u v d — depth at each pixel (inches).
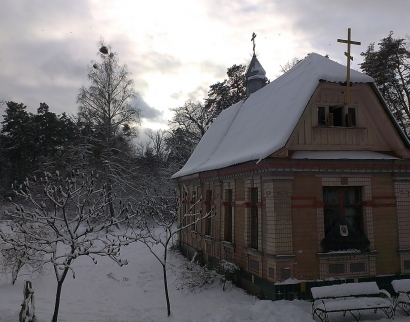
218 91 1807.3
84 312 442.3
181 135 1776.6
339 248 450.0
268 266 446.9
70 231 311.6
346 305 362.0
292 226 440.1
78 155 1430.9
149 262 786.8
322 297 371.6
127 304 482.3
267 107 579.5
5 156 1875.0
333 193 473.4
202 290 525.0
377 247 463.8
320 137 475.8
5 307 417.7
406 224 477.4
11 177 1828.2
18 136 1843.0
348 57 468.8
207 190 700.0
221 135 768.3
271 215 440.1
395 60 1010.1
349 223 473.1
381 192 477.4
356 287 383.9
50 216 314.2
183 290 536.4
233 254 554.9
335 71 470.3
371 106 490.9
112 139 1368.1
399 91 1029.2
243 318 369.1
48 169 1596.9
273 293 427.5
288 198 442.6
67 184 319.9
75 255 306.5
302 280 432.5
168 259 807.7
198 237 729.0
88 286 588.4
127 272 694.5
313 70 485.1
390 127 483.2
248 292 498.6
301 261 436.8
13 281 553.0
